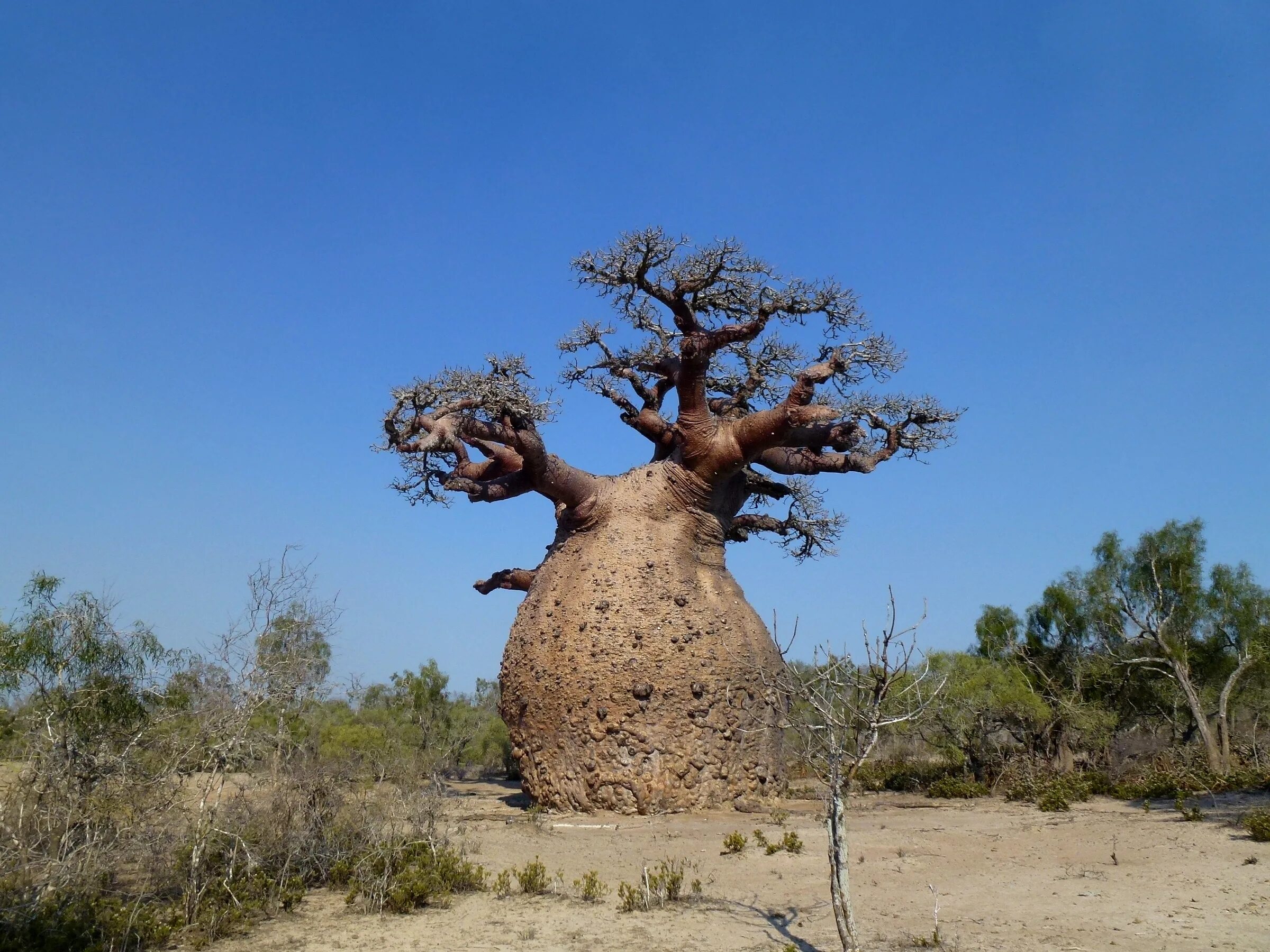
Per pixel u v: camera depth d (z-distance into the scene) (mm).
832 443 17750
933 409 17828
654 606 16750
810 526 22984
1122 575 23516
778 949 7816
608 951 7828
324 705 13375
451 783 23609
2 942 7188
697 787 15945
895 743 24547
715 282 17531
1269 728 25969
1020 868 10930
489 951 7824
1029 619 25344
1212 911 8781
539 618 17344
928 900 9477
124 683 9789
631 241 17234
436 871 9836
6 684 8945
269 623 9688
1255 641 21562
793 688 7977
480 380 17672
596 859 11844
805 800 17531
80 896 8008
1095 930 8234
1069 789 17422
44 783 8602
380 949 7875
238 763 9852
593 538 18000
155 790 9469
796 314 17703
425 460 19344
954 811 16109
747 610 18125
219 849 9742
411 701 28719
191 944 8008
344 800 11211
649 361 19859
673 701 16156
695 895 9797
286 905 9109
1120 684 23266
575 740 16188
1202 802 15766
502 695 17812
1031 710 19906
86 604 9664
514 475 18391
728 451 17953
